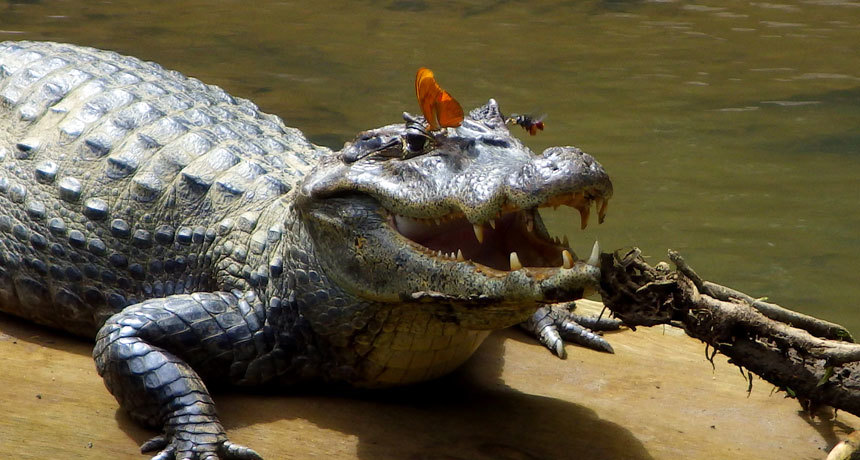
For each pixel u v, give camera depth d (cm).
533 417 845
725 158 1677
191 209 908
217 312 827
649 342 1057
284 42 2255
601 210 677
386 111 1808
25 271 943
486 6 2642
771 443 832
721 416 878
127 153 942
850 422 875
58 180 946
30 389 828
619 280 746
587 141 1723
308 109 1806
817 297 1274
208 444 741
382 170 761
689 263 1351
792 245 1412
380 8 2603
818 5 2670
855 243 1415
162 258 903
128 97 1017
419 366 829
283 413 822
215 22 2405
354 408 841
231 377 834
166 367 769
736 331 754
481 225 688
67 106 1007
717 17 2553
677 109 1889
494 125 798
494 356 979
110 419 792
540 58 2188
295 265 828
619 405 888
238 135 1011
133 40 2195
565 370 962
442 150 743
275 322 837
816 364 752
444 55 2191
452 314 743
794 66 2144
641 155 1681
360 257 769
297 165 995
